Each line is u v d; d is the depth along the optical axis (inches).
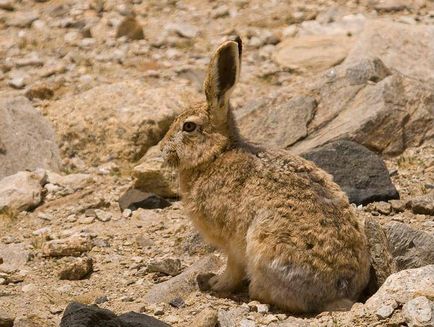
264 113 1818.4
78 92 2164.1
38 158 1824.6
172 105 1907.0
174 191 1633.9
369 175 1545.3
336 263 1115.3
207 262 1307.8
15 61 2356.1
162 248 1439.5
